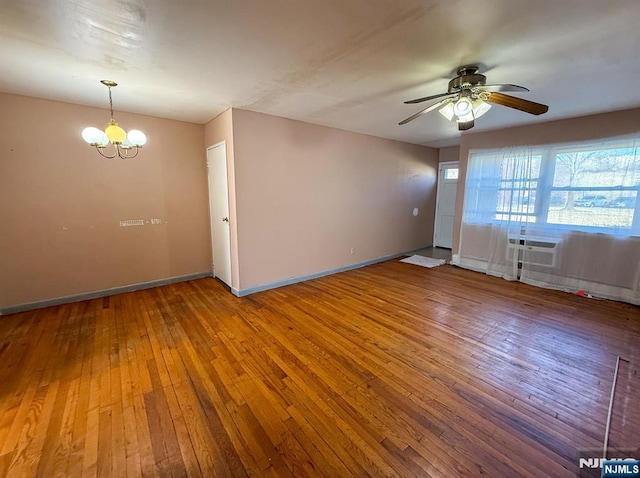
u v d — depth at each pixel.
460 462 1.44
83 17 1.61
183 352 2.43
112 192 3.58
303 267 4.33
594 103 3.15
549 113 3.54
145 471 1.40
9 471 1.38
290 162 3.97
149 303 3.45
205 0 1.46
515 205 4.30
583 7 1.51
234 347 2.50
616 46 1.93
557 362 2.28
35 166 3.10
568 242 3.87
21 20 1.63
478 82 2.24
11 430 1.62
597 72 2.35
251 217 3.68
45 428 1.64
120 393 1.94
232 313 3.19
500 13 1.57
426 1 1.48
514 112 3.53
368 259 5.30
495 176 4.52
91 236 3.51
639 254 3.36
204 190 4.30
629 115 3.34
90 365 2.24
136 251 3.84
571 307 3.34
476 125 4.22
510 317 3.08
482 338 2.65
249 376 2.12
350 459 1.46
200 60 2.16
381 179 5.28
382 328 2.84
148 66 2.26
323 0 1.47
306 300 3.57
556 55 2.06
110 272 3.68
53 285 3.34
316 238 4.44
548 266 4.05
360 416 1.74
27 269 3.18
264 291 3.89
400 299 3.60
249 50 2.01
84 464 1.43
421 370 2.19
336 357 2.36
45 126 3.11
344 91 2.82
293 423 1.69
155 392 1.95
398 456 1.48
